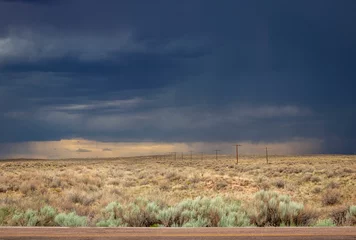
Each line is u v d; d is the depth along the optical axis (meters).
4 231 9.24
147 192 31.41
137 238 8.41
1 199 19.55
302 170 52.94
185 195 31.00
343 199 27.41
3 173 48.91
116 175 50.94
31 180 34.84
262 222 13.80
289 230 9.49
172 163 111.56
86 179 39.53
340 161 102.50
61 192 31.23
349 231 9.29
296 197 29.86
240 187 35.56
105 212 16.08
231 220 12.98
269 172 53.03
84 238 8.40
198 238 8.43
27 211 14.20
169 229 9.71
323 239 8.30
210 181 38.62
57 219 13.23
